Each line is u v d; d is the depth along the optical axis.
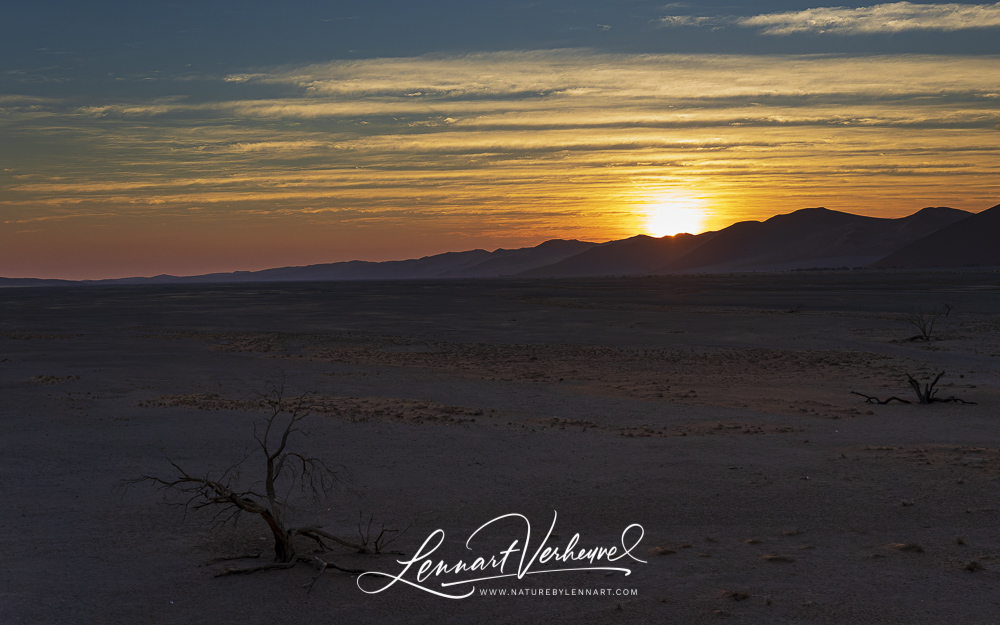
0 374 25.22
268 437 14.09
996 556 7.45
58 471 11.56
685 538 8.23
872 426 14.84
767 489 10.05
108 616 6.32
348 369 26.52
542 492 10.14
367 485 10.65
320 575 7.21
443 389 21.14
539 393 20.19
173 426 15.23
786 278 195.25
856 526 8.51
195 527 8.80
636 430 14.70
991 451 12.26
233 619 6.27
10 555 7.80
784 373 24.34
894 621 6.03
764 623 6.04
